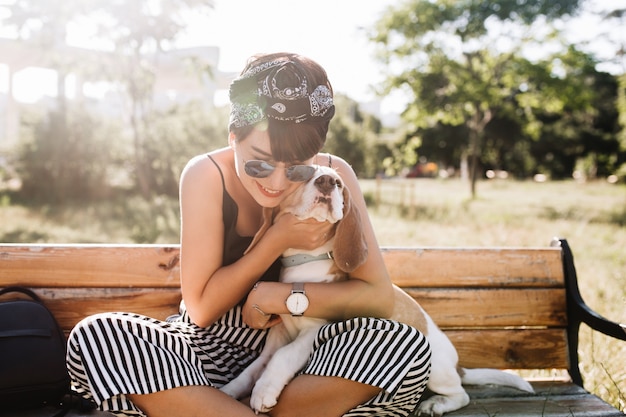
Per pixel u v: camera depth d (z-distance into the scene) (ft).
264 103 6.33
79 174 48.85
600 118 121.19
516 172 127.24
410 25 57.21
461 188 81.35
